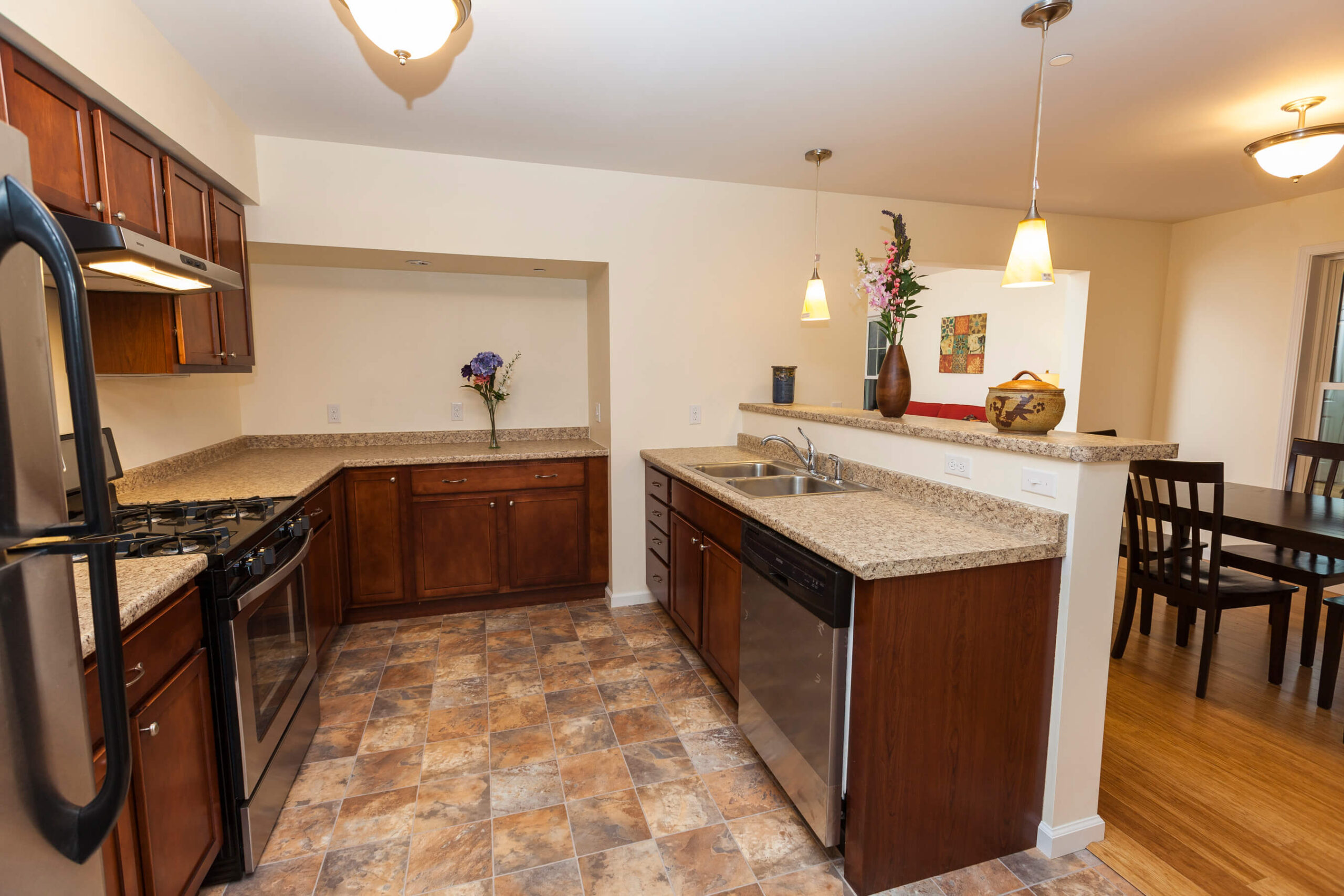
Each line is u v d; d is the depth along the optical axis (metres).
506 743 2.24
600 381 3.60
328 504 2.83
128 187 1.85
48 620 0.66
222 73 2.19
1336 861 1.70
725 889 1.62
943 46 2.00
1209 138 2.77
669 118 2.56
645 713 2.43
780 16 1.82
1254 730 2.31
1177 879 1.64
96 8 1.59
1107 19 1.83
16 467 0.62
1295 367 3.81
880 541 1.64
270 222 2.79
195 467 2.77
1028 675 1.67
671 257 3.34
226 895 1.59
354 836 1.80
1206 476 2.45
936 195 3.64
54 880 0.65
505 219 3.07
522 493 3.38
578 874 1.67
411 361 3.62
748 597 2.11
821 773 1.66
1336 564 2.63
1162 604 3.66
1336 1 1.74
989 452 1.86
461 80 2.23
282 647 1.94
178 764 1.40
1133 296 4.40
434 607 3.40
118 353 2.10
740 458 3.15
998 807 1.70
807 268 3.57
